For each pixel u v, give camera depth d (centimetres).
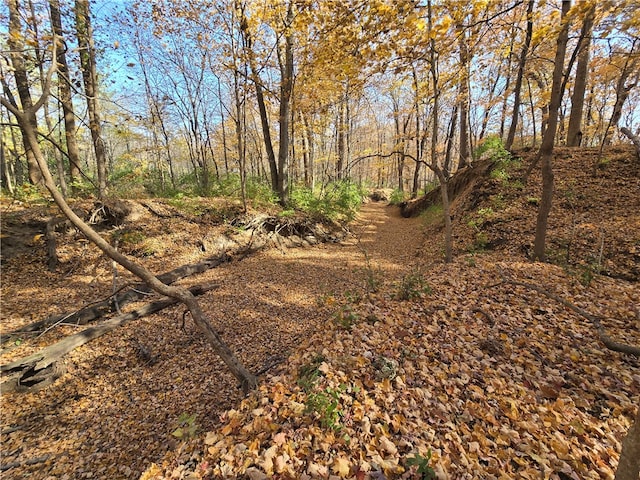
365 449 262
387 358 383
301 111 1584
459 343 419
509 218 988
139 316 708
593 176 1017
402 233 1559
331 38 559
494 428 285
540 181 1096
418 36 507
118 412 471
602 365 360
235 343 614
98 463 386
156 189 1523
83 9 758
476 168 1442
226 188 1443
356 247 1320
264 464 249
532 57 936
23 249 841
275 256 1162
